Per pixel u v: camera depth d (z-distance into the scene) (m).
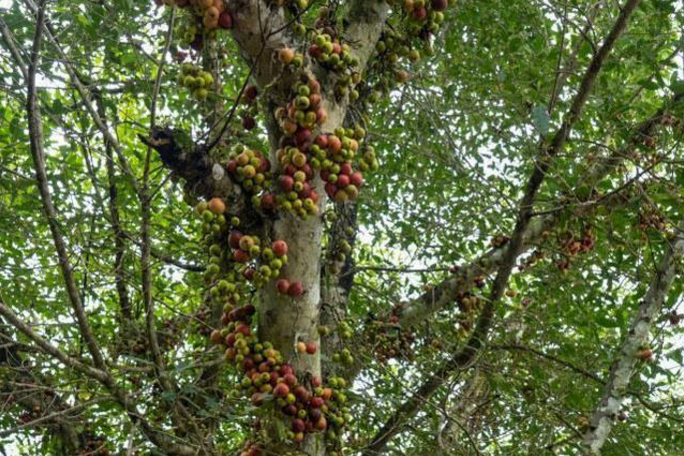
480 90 7.03
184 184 4.46
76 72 5.92
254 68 4.12
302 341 4.35
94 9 5.81
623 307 7.09
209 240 4.39
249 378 4.29
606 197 5.38
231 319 4.38
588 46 6.39
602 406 5.47
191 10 4.19
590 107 6.77
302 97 4.10
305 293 4.36
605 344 6.87
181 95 6.99
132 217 6.87
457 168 6.16
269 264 4.26
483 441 6.21
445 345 6.45
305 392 4.26
